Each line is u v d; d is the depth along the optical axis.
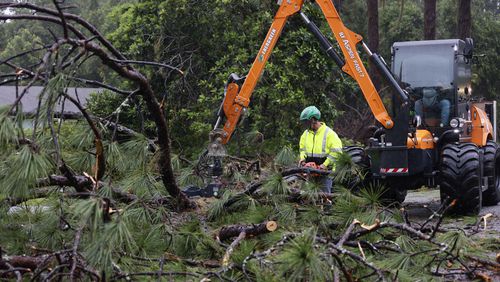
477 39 37.97
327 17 11.21
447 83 12.27
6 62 5.28
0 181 5.23
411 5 40.22
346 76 17.92
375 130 12.66
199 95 16.95
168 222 6.91
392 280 5.77
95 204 4.86
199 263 6.24
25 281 5.40
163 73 16.73
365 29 37.06
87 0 47.91
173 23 17.11
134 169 6.98
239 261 5.70
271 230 6.56
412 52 12.55
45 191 6.41
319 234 6.81
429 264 6.30
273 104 16.31
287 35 16.55
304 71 16.81
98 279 5.12
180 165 8.30
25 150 4.96
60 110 5.96
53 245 6.04
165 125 7.00
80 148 6.65
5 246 6.07
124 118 14.47
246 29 17.05
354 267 5.91
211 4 16.86
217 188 8.41
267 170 8.58
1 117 4.84
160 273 5.61
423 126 12.27
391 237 6.86
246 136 10.22
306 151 9.54
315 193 7.24
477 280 6.59
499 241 7.99
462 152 11.34
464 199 11.20
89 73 22.89
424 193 16.91
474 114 13.62
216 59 17.20
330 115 17.52
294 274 5.02
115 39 17.70
